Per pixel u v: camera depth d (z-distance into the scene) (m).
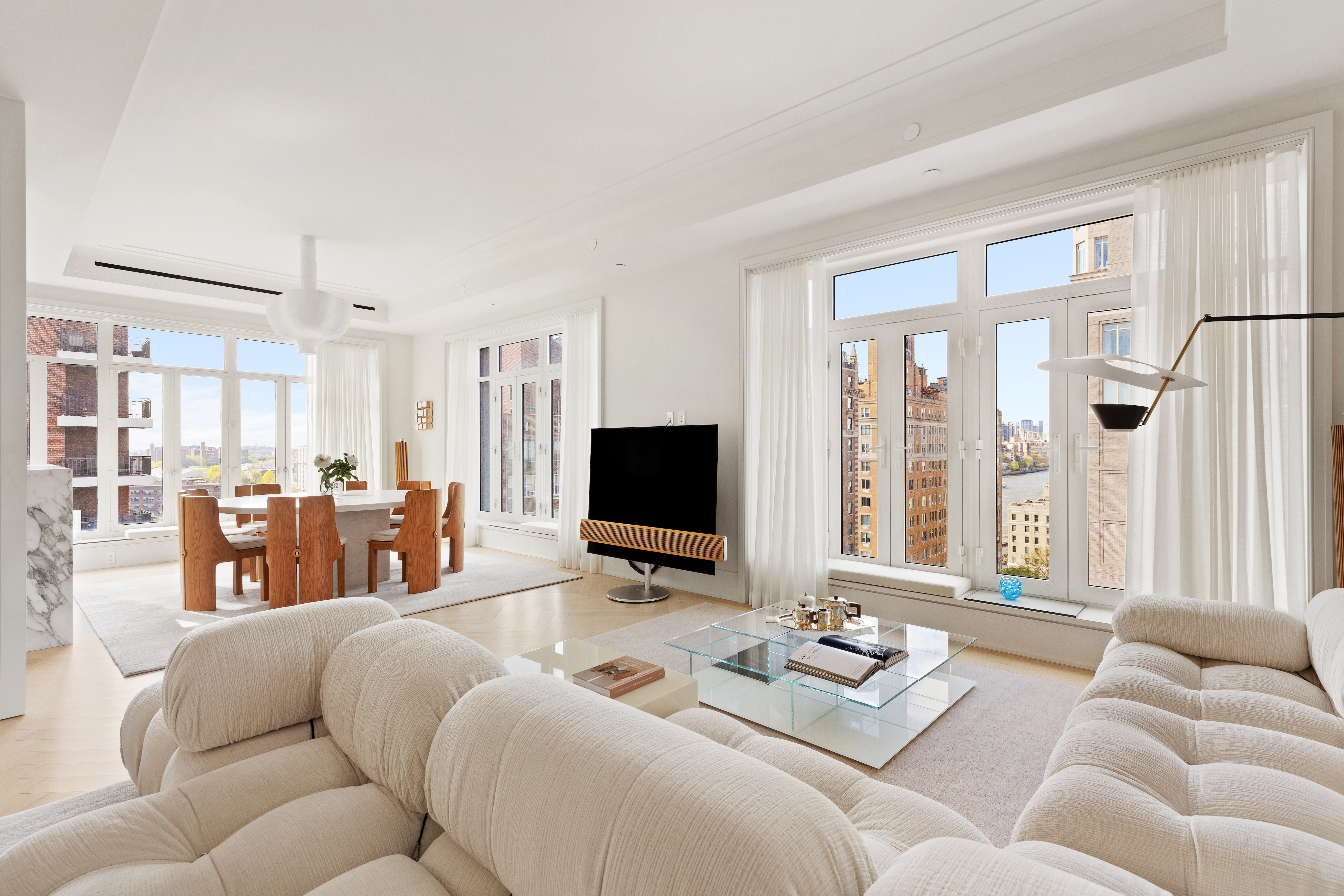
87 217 4.74
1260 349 2.78
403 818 1.14
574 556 6.02
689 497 4.70
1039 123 3.02
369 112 3.35
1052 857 1.13
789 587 4.44
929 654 2.70
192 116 3.37
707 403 5.01
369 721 1.19
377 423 7.91
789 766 1.42
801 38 2.78
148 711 1.58
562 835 0.78
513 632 4.04
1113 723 1.64
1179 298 2.99
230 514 6.32
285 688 1.34
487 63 2.95
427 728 1.12
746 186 4.05
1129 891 1.02
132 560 6.13
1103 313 3.59
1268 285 2.79
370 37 2.75
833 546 4.73
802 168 3.78
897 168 3.50
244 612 4.47
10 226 2.75
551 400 6.79
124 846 1.02
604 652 2.60
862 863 0.72
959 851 0.66
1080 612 3.50
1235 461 2.83
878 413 4.52
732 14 2.63
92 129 3.05
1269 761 1.50
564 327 6.23
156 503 6.48
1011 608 3.59
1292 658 2.06
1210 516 2.85
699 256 5.07
